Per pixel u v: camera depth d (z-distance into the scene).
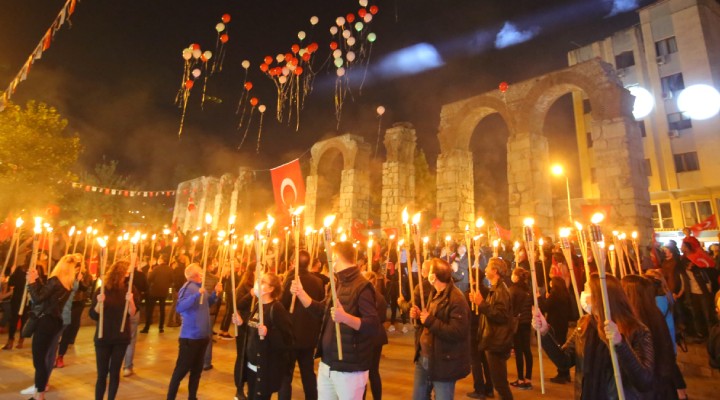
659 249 13.41
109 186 43.22
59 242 11.48
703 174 28.80
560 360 3.81
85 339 10.45
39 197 23.44
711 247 11.98
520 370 6.97
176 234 18.11
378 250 13.77
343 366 3.79
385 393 6.66
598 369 3.13
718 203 28.31
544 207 19.81
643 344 3.04
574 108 35.31
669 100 30.81
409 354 9.47
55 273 5.91
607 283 3.22
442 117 23.77
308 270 5.92
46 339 5.71
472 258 11.34
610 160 17.62
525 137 20.14
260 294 4.36
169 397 5.48
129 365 7.45
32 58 7.91
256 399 4.74
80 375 7.39
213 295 7.06
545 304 8.19
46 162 23.44
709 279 10.96
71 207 31.78
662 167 30.77
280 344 4.82
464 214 22.30
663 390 3.26
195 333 5.67
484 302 5.80
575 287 3.68
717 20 31.36
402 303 6.01
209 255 14.45
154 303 11.98
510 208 20.31
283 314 4.84
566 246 3.85
